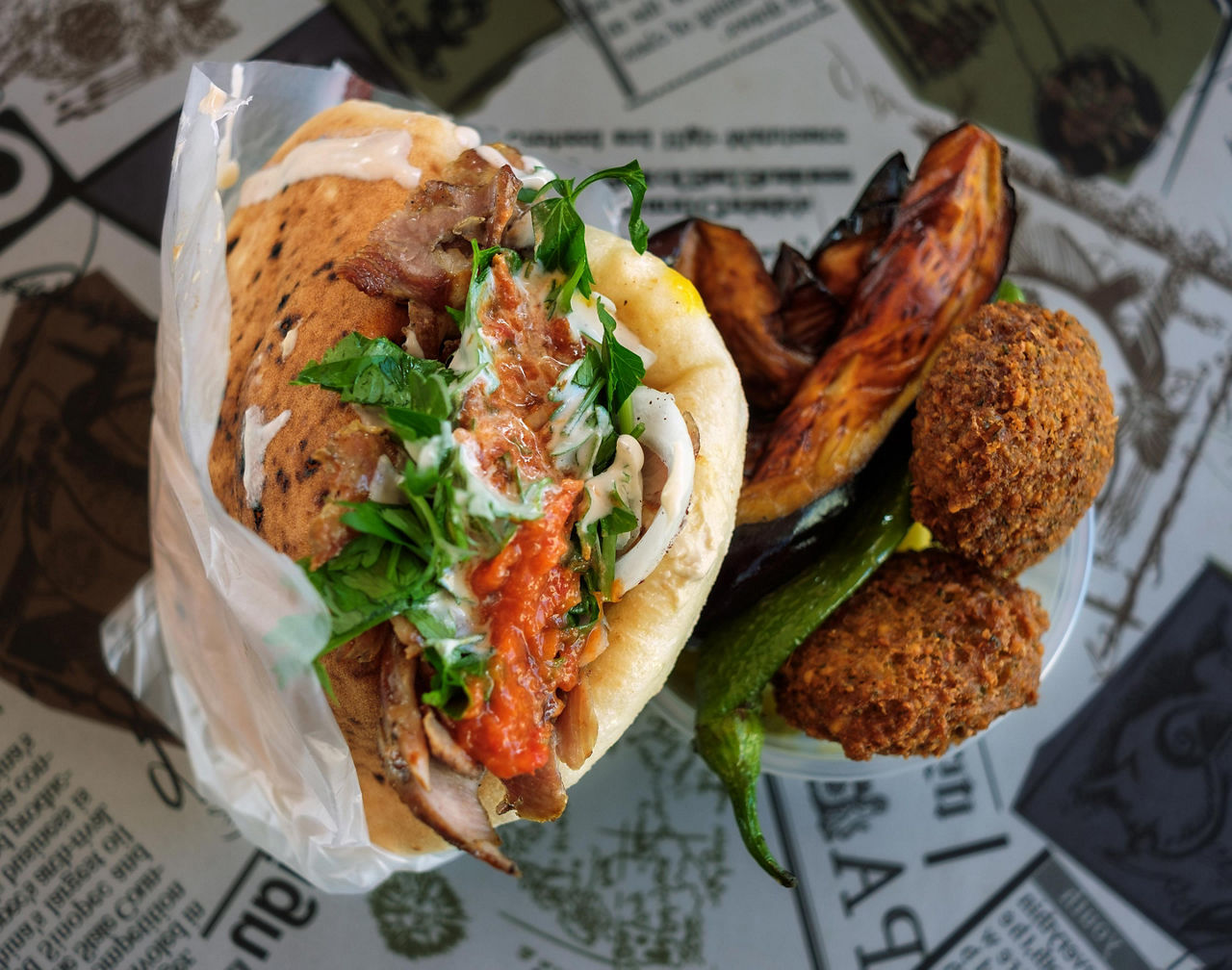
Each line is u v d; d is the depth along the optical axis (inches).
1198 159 13.7
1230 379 13.2
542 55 13.8
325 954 12.0
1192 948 12.3
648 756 12.5
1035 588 11.8
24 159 13.4
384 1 13.7
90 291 13.1
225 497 10.0
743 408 9.9
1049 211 13.5
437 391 8.1
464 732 8.2
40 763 12.3
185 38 13.6
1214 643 12.8
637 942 12.1
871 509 11.0
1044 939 12.3
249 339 10.2
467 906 12.1
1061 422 10.2
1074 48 13.9
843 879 12.4
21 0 13.6
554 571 8.4
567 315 8.8
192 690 12.0
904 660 10.4
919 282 11.1
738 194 13.6
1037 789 12.6
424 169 10.2
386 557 8.1
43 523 12.7
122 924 12.0
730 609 11.1
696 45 13.9
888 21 13.9
